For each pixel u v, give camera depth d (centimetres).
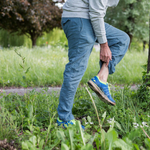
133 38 2141
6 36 2011
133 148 138
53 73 501
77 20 175
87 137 147
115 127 196
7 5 1355
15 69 498
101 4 170
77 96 288
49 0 1834
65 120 188
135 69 583
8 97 266
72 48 181
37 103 247
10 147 150
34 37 1866
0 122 171
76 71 181
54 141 151
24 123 198
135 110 220
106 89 196
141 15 1802
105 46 187
